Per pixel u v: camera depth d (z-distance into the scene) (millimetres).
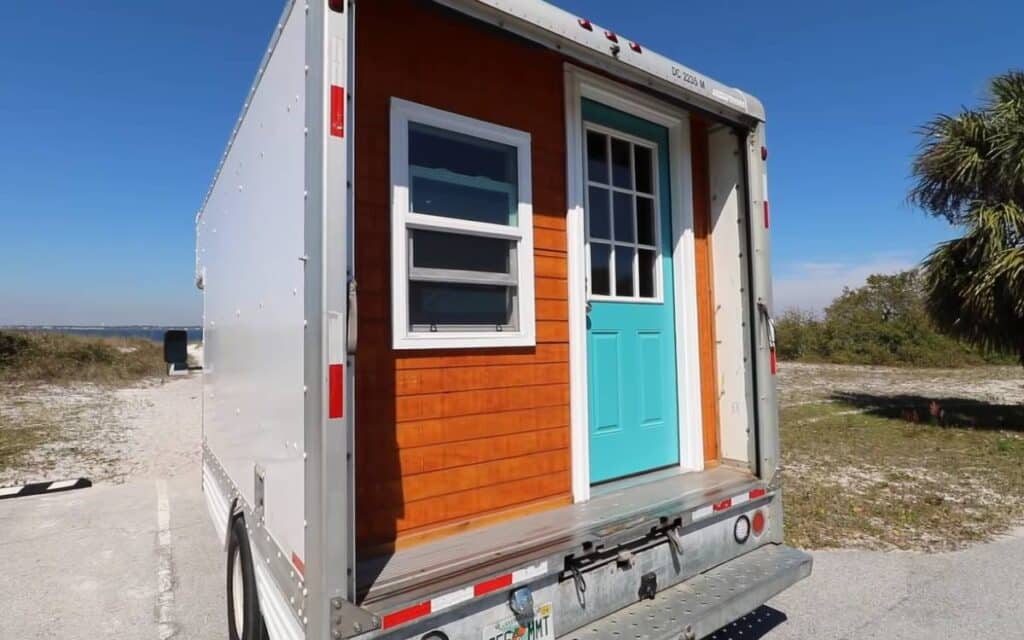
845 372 17719
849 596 3475
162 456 7648
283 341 1953
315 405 1624
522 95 2785
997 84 8258
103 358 17516
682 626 2150
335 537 1590
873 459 6840
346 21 1703
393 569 1968
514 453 2627
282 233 1996
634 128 3350
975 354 18609
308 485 1636
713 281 3451
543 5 2223
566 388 2859
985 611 3285
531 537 2268
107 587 3770
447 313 2496
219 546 4473
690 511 2557
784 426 8906
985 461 6691
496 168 2697
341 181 1654
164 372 17969
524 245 2719
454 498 2416
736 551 2795
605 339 3139
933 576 3740
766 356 3160
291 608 1799
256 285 2412
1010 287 7691
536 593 2016
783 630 3094
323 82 1650
